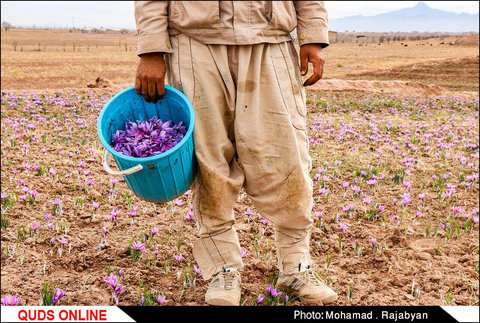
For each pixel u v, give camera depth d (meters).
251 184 2.30
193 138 2.14
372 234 3.40
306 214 2.35
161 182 2.07
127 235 3.21
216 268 2.35
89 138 6.31
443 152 6.31
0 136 5.96
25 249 2.91
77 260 2.81
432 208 4.10
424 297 2.58
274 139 2.20
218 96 2.14
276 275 2.72
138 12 2.08
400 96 15.54
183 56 2.12
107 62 44.69
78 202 3.78
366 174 4.80
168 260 2.87
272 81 2.15
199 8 2.04
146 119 2.35
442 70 31.41
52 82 26.09
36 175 4.49
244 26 2.05
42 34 134.88
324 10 2.28
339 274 2.80
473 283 2.75
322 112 10.27
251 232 3.36
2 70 32.66
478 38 75.75
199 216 2.30
